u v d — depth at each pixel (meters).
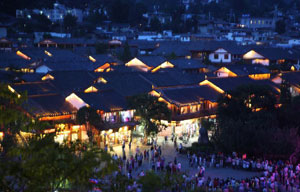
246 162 55.06
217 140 62.94
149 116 65.06
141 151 61.97
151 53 158.25
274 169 54.09
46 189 20.78
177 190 34.16
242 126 62.16
